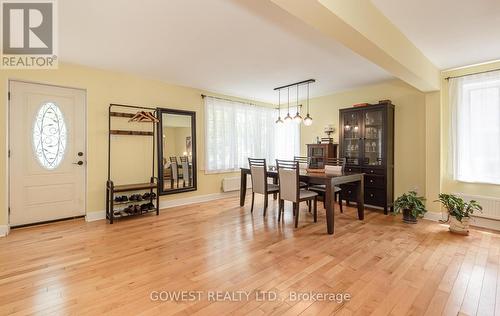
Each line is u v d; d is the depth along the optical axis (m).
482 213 3.35
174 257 2.49
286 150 6.27
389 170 4.22
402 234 3.15
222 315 1.64
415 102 4.14
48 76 3.36
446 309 1.70
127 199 3.89
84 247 2.73
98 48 2.96
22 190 3.32
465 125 3.52
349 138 4.70
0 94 3.08
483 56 3.19
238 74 3.99
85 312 1.66
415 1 2.03
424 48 2.96
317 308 1.71
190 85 4.71
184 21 2.33
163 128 4.45
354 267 2.29
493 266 2.31
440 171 3.71
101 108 3.80
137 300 1.79
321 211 4.27
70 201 3.68
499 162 3.26
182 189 4.71
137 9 2.12
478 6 2.10
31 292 1.88
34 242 2.86
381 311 1.68
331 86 4.71
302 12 1.61
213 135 5.15
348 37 1.98
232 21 2.33
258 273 2.18
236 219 3.80
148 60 3.38
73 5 2.05
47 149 3.48
